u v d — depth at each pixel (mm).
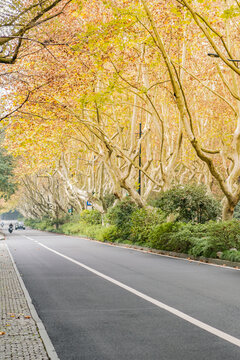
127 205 33469
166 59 16922
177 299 10094
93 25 17891
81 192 43594
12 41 14805
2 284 12508
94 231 41344
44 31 16672
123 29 17734
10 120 25234
